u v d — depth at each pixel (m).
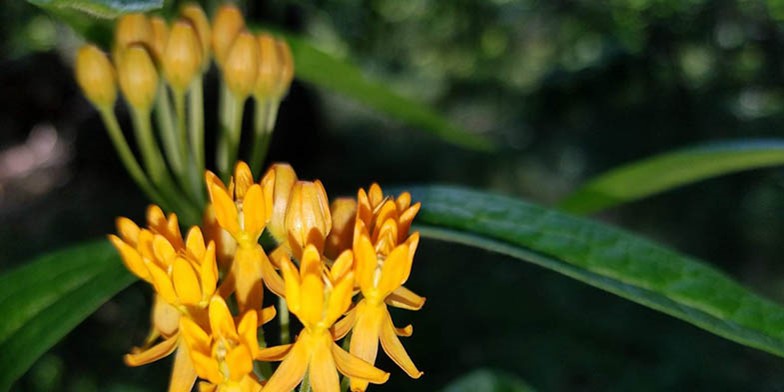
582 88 0.61
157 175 0.17
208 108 0.56
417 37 0.85
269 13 0.51
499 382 0.17
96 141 0.64
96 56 0.16
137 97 0.16
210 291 0.14
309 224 0.14
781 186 0.61
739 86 0.61
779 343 0.14
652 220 0.65
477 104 0.89
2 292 0.15
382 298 0.14
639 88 0.61
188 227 0.17
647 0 0.61
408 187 0.16
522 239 0.15
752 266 0.62
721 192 0.63
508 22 0.79
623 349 0.55
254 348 0.13
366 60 0.80
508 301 0.59
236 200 0.14
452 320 0.57
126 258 0.14
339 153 0.86
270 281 0.14
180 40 0.16
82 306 0.15
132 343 0.50
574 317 0.57
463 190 0.16
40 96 0.65
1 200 0.65
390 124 0.95
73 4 0.12
